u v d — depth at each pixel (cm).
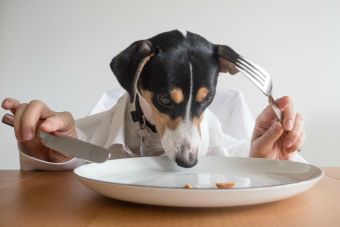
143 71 91
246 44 251
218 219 50
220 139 118
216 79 91
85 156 65
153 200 50
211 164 84
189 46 90
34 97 259
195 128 88
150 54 90
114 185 51
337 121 255
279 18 250
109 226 47
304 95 254
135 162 81
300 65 253
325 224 48
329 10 249
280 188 51
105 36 252
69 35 253
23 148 95
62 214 52
